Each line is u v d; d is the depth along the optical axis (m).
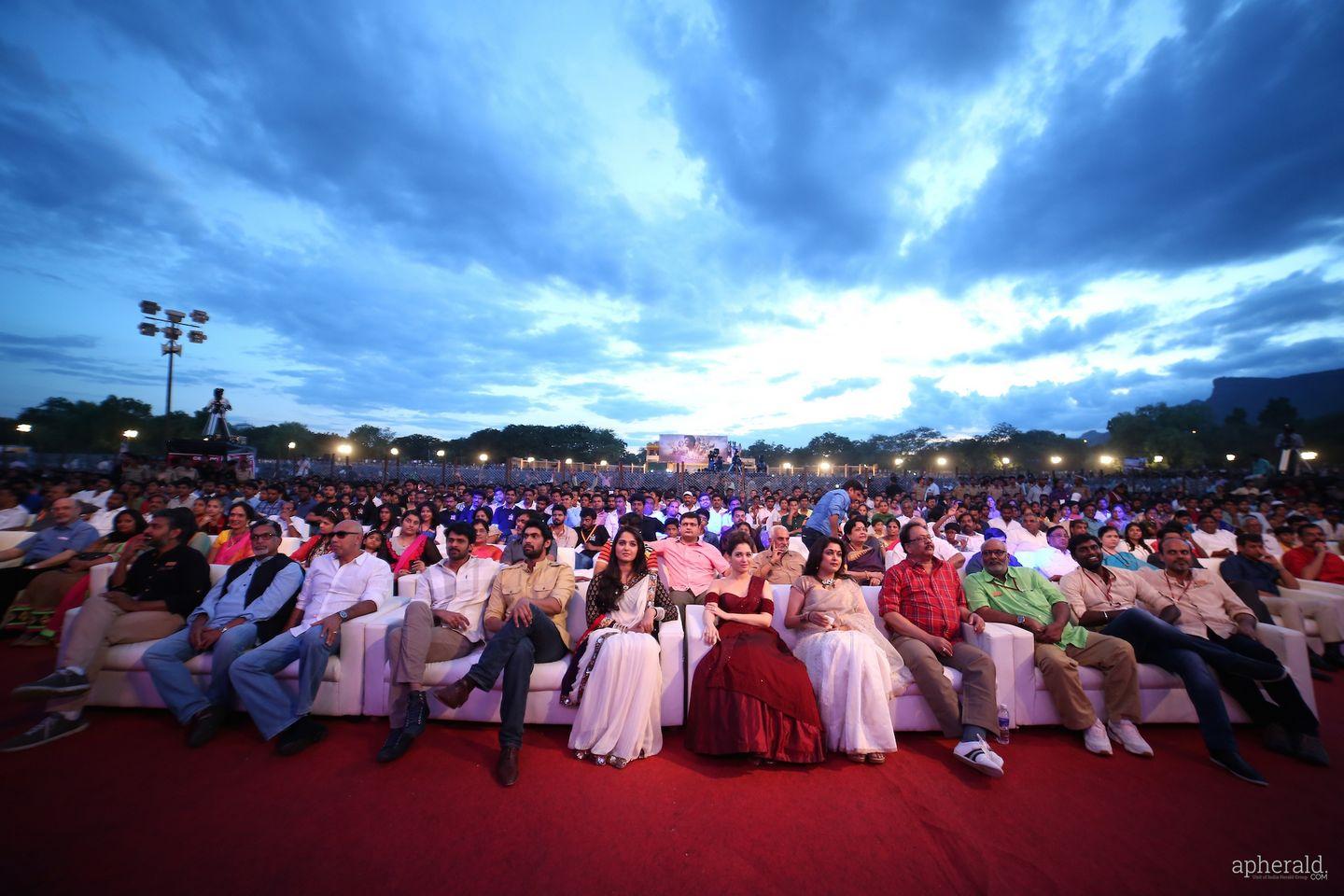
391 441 69.94
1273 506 8.99
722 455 35.12
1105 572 4.40
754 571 5.04
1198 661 3.63
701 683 3.53
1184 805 2.98
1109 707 3.71
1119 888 2.33
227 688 3.54
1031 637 3.83
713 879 2.33
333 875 2.29
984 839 2.65
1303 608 5.42
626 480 29.72
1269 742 3.61
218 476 16.20
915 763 3.42
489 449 64.69
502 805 2.85
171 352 27.83
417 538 5.99
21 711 3.79
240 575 4.06
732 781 3.15
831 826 2.74
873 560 5.32
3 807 2.70
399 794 2.92
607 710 3.37
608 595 3.91
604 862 2.42
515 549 5.04
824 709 3.54
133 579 4.03
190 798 2.83
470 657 3.79
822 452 89.38
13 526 6.73
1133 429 60.41
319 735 3.46
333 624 3.67
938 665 3.67
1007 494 18.64
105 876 2.24
